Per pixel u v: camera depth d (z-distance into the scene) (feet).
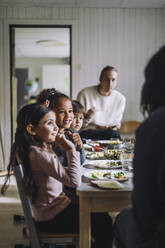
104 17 17.70
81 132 13.56
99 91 15.11
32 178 5.40
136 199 3.50
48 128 5.64
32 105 5.75
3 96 17.89
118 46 17.89
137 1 16.61
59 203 5.72
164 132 3.24
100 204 5.38
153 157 3.26
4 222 10.14
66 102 7.59
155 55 3.75
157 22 17.90
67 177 5.45
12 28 18.42
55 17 17.51
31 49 33.60
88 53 17.81
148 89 3.77
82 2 16.69
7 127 17.99
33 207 5.60
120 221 4.72
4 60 17.69
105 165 7.28
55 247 7.22
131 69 18.04
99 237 6.10
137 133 3.62
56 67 39.99
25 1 16.44
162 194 3.21
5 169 17.20
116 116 15.19
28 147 5.55
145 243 3.58
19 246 8.12
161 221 3.34
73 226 5.73
